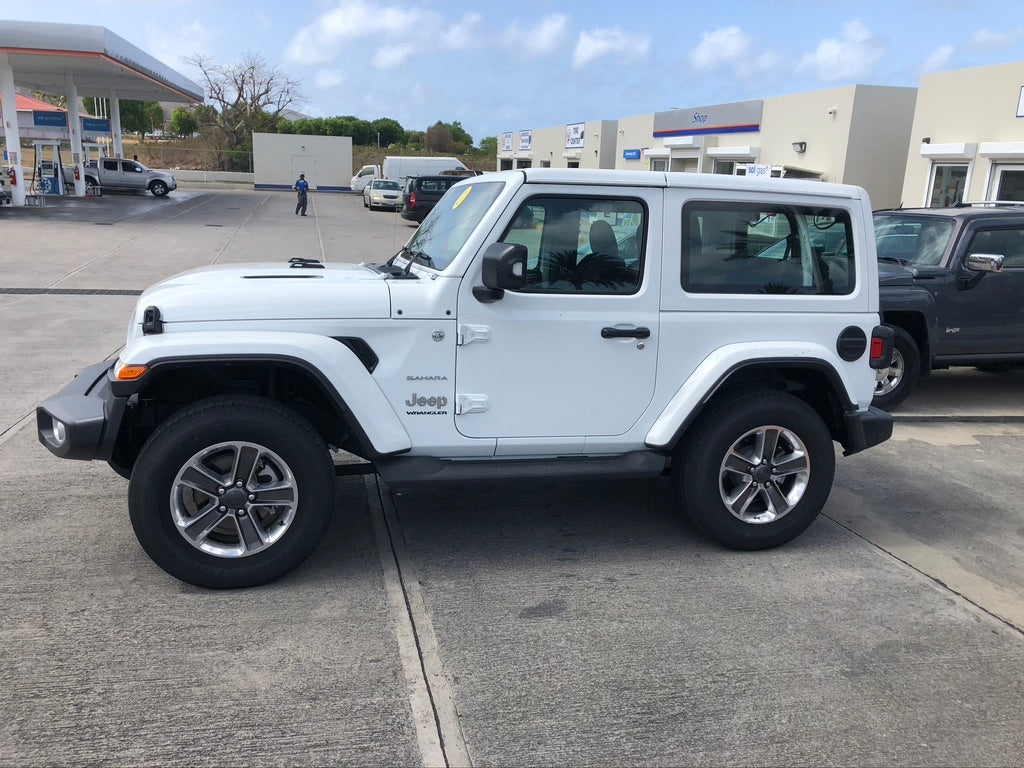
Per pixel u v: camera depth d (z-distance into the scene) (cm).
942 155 1698
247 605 360
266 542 370
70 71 2875
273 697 297
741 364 407
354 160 7031
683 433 415
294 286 371
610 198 391
